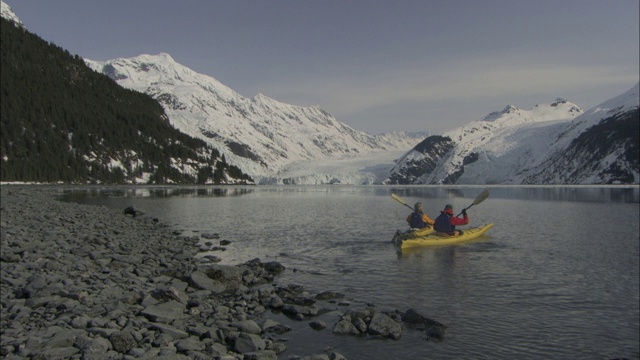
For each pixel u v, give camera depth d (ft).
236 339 36.58
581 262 81.51
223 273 58.18
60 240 77.61
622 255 88.94
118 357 29.96
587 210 213.87
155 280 55.52
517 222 157.79
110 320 38.29
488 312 51.62
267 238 108.47
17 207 139.74
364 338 41.65
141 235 99.25
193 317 43.14
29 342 31.17
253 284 60.70
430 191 552.82
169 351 32.35
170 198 281.54
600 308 53.83
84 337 32.42
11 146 482.28
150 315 40.19
